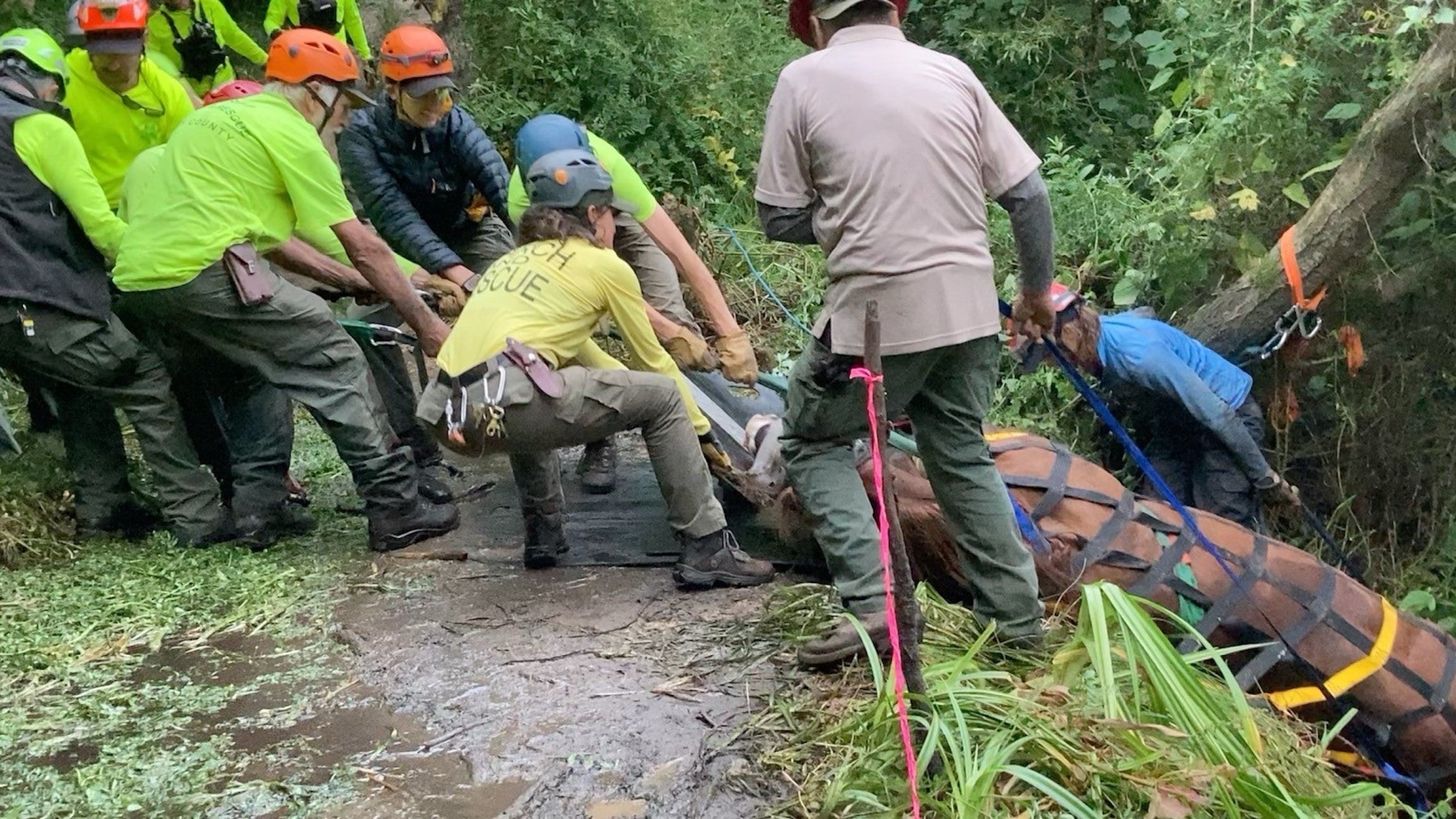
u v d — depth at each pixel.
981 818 2.51
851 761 2.78
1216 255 5.91
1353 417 5.74
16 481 4.87
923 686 2.62
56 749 3.16
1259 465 4.76
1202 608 3.85
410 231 4.56
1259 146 5.70
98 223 4.26
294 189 4.17
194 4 6.77
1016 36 7.70
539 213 3.85
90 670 3.63
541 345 3.72
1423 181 5.26
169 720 3.31
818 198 3.00
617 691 3.33
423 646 3.68
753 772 2.88
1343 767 3.91
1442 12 4.61
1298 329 5.45
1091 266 6.12
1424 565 5.73
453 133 4.65
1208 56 6.22
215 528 4.64
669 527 4.62
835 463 3.22
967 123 2.91
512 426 3.69
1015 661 3.25
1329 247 5.20
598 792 2.86
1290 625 3.88
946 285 2.86
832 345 2.95
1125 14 7.43
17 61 4.33
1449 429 5.71
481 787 2.91
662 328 4.29
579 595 4.01
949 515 3.23
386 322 5.11
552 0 8.34
